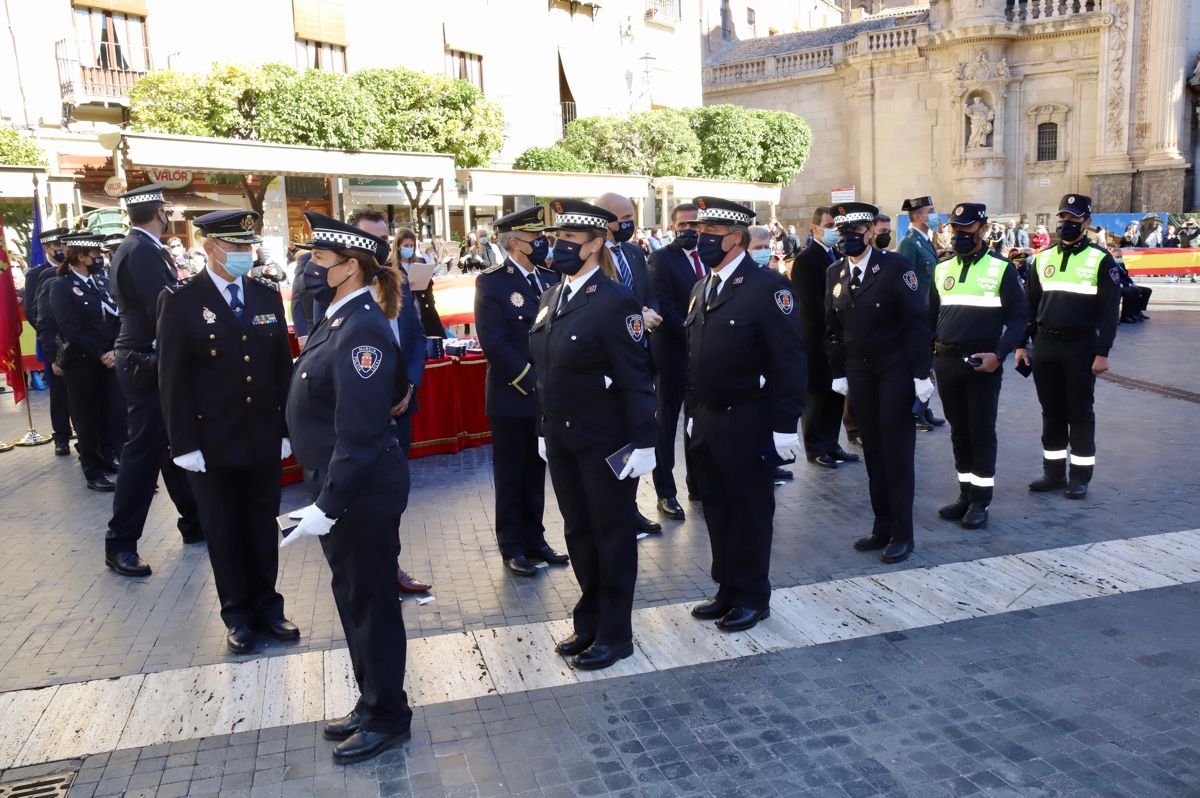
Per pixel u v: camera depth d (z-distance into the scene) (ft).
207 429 14.98
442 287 33.35
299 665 14.84
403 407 17.01
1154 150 104.53
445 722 12.98
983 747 11.91
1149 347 46.70
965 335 20.18
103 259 25.77
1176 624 15.17
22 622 16.72
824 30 134.92
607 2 110.11
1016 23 108.58
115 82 63.21
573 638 15.03
